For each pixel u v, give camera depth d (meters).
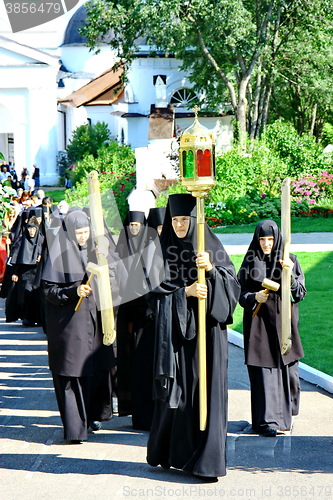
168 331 6.74
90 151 45.34
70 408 7.81
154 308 7.03
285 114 45.50
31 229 14.34
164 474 6.95
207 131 6.52
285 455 7.39
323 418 8.52
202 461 6.62
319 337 11.95
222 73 34.00
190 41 32.78
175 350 6.78
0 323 15.16
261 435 7.98
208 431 6.65
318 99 36.84
